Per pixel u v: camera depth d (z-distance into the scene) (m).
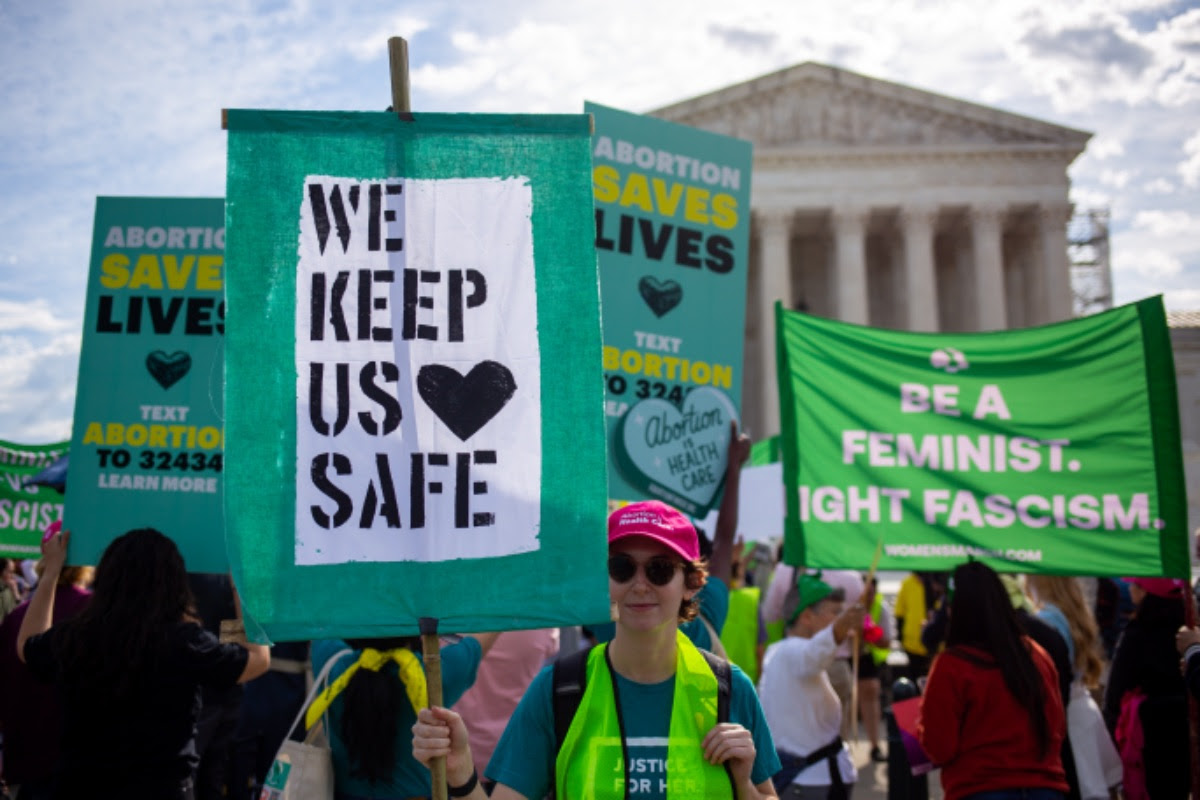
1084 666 8.03
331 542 3.80
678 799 3.61
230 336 3.86
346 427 3.87
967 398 7.03
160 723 5.15
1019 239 65.38
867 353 7.15
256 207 3.93
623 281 7.18
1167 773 7.61
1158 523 6.76
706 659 3.87
